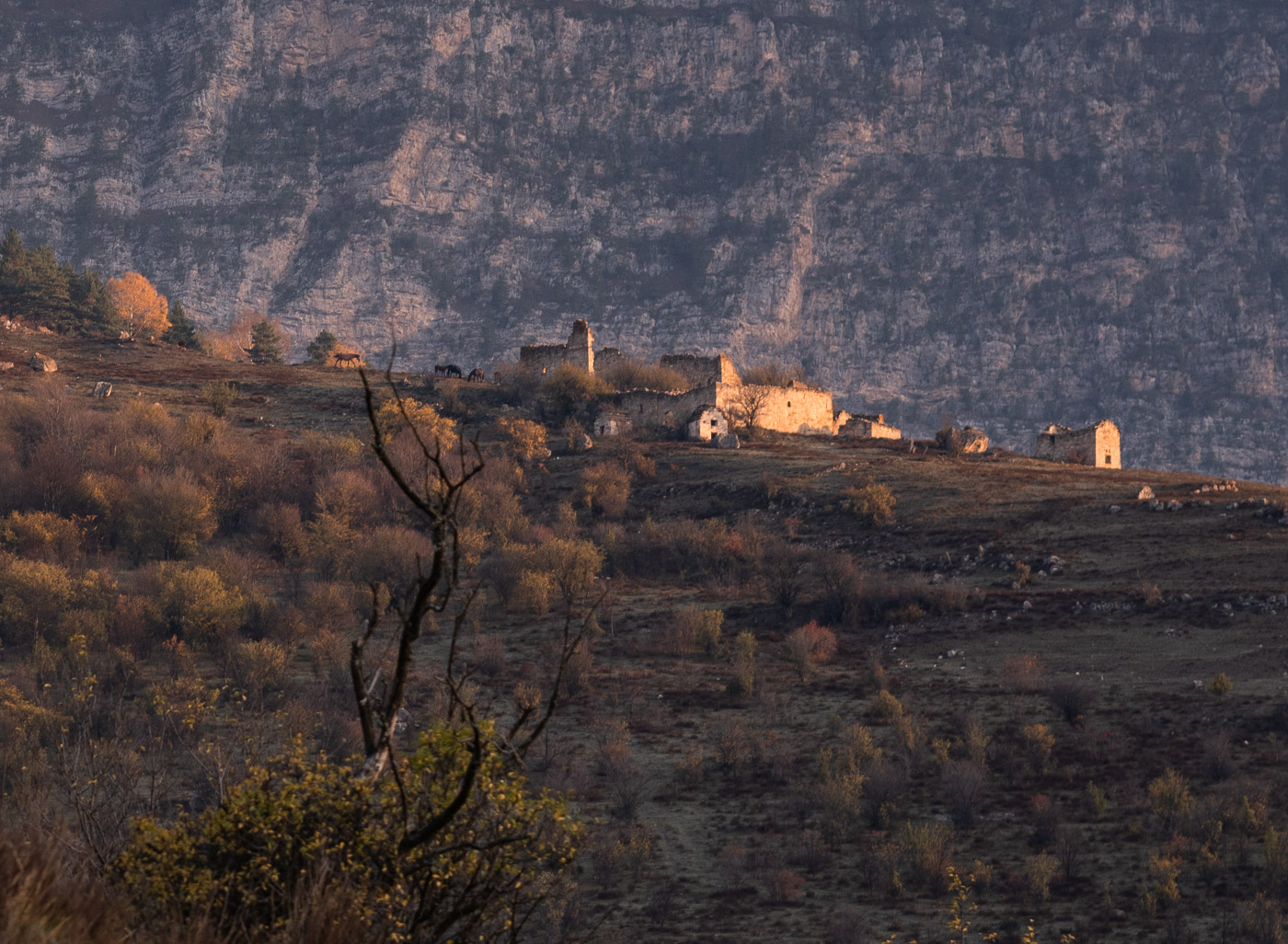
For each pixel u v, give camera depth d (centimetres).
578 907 9456
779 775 13262
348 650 15312
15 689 12206
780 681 16150
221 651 15800
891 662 16612
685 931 10000
